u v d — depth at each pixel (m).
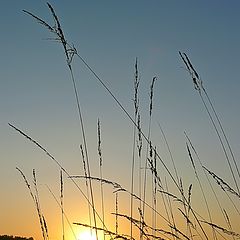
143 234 0.84
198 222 0.88
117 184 0.91
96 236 0.98
